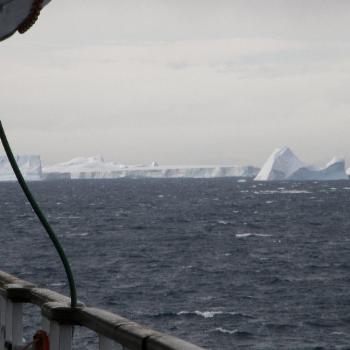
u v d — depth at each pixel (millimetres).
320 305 144875
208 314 134500
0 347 14750
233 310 138625
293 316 134000
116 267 197125
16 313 13688
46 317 11992
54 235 11570
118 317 9992
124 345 9312
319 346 112750
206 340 115562
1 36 13133
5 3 11414
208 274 186750
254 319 131000
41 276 181000
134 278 177625
